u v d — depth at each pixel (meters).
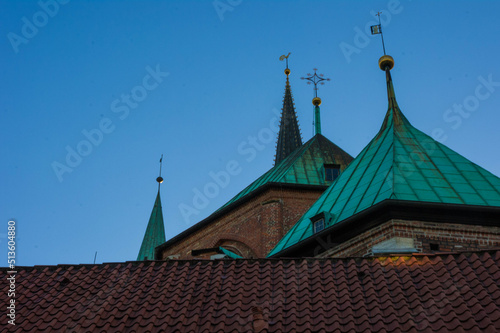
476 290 15.38
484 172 26.30
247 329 14.48
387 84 32.22
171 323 14.99
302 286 16.17
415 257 17.30
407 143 28.16
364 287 16.03
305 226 26.45
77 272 17.97
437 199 23.77
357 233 23.75
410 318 14.53
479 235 23.12
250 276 16.84
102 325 15.16
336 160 41.28
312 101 53.72
